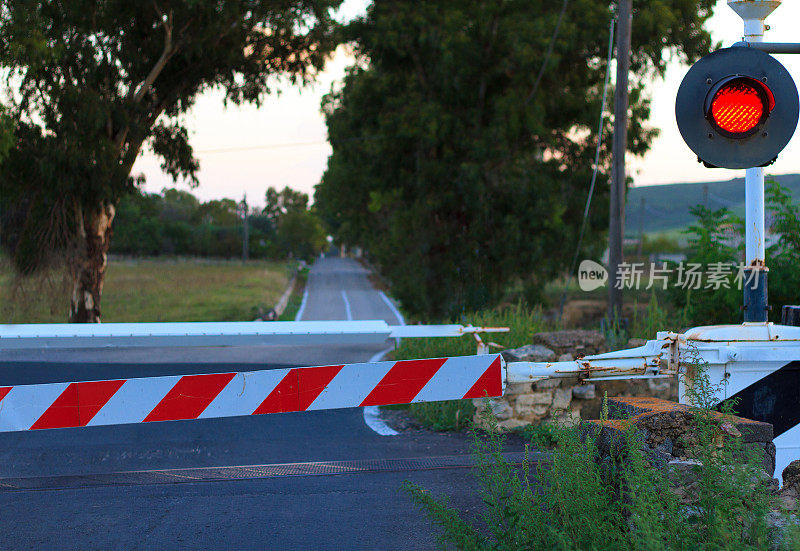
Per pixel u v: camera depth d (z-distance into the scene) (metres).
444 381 7.19
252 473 9.49
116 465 10.18
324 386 6.91
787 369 6.23
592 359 7.26
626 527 4.75
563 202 52.06
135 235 157.25
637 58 50.31
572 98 51.56
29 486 8.94
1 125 33.62
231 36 42.06
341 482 8.98
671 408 5.20
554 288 64.25
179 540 7.07
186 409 6.65
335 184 81.56
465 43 49.25
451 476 9.07
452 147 52.03
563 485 4.92
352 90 56.50
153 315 51.88
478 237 51.94
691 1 48.50
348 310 64.38
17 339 8.77
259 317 49.84
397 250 62.88
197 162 44.69
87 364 21.56
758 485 4.55
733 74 5.62
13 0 33.72
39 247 39.22
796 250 14.79
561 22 48.34
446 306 51.44
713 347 6.16
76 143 36.94
